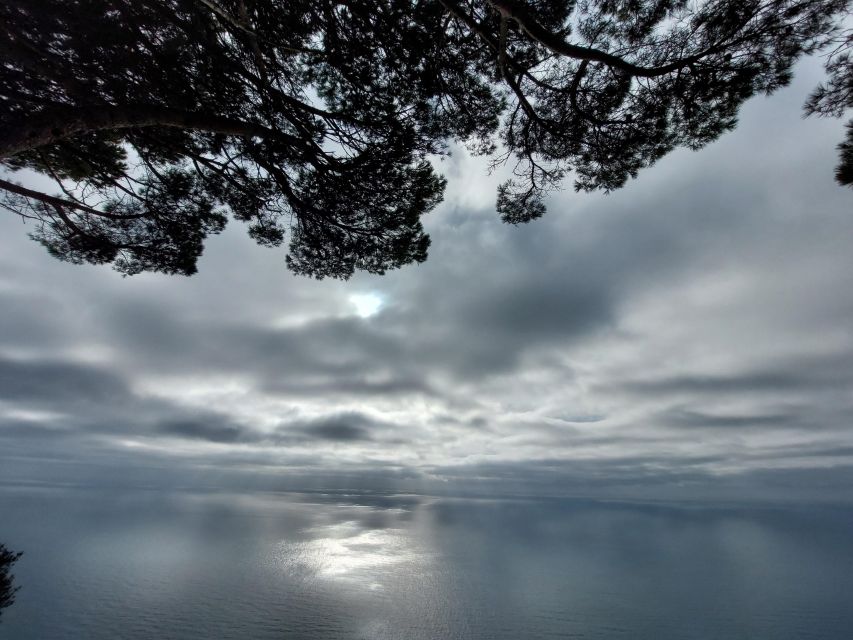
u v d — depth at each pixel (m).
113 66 5.57
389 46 6.32
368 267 9.38
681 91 6.09
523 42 6.52
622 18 6.01
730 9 5.24
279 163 7.13
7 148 4.66
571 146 7.52
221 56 5.82
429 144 7.53
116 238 9.10
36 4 4.75
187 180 8.77
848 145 4.01
